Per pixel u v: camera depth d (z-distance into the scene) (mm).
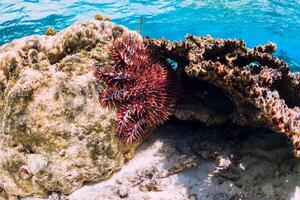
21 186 988
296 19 1831
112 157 1022
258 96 939
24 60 1013
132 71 1022
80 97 990
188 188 1003
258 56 1071
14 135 977
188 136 1130
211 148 1077
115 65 1048
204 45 1083
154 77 1010
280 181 1013
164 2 1934
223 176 1024
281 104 983
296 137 913
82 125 988
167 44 1076
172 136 1132
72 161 979
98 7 1874
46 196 995
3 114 988
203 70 977
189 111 1091
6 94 988
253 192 995
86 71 1026
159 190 998
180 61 1104
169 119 1166
